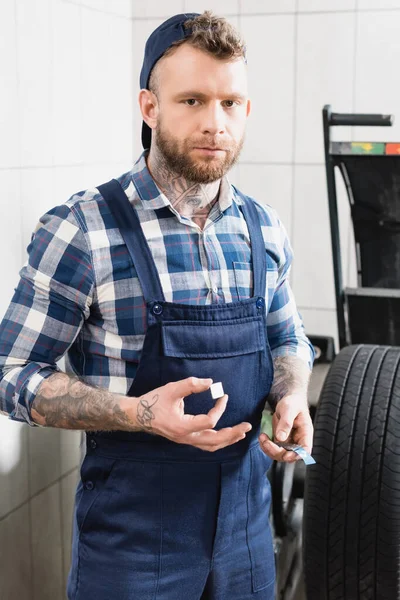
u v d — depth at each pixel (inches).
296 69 115.6
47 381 56.9
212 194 59.5
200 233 59.6
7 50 83.5
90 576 60.6
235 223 61.7
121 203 58.6
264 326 60.7
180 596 60.8
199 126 54.6
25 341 58.1
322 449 80.4
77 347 61.5
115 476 59.4
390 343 101.0
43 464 94.6
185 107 54.7
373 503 78.2
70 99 98.4
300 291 121.7
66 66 96.9
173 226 59.0
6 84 83.7
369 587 80.0
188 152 55.3
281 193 119.8
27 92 88.0
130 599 59.2
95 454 60.7
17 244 87.5
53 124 94.3
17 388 57.2
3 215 84.7
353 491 78.8
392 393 81.2
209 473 59.6
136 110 119.3
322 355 115.4
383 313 98.7
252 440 62.1
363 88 113.7
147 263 57.4
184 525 59.7
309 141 117.2
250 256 61.6
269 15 115.0
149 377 57.5
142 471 58.8
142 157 60.4
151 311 56.8
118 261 57.2
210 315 57.9
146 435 58.2
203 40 53.3
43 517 95.5
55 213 58.6
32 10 88.0
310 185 118.2
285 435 57.6
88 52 103.0
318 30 113.7
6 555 87.7
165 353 56.8
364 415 80.4
